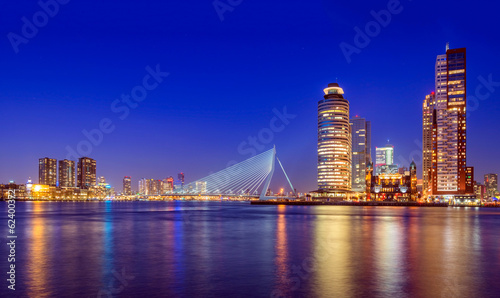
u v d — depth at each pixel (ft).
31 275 87.76
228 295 71.51
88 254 118.11
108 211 492.13
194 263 102.37
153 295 71.51
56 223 256.52
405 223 255.29
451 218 321.93
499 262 103.14
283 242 147.43
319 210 535.19
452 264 99.96
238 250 126.00
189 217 338.95
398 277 84.84
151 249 128.57
